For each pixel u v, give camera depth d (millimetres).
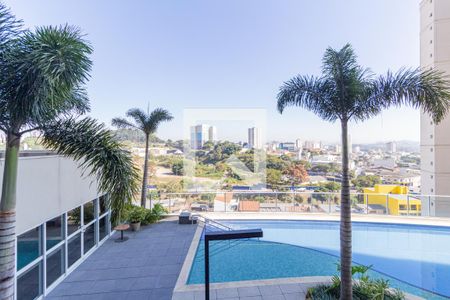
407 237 8945
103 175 3266
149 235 8539
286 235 9297
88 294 4828
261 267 6586
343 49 4070
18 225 4117
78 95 3652
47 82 2564
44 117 3160
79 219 6258
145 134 11109
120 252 7000
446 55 12719
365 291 4449
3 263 2752
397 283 5785
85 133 3391
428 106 3910
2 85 2604
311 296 4535
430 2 13383
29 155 4473
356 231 9484
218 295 4648
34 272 4633
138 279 5430
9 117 2795
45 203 4809
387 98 4062
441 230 9445
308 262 6934
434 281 5996
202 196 11461
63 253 5500
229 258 7129
